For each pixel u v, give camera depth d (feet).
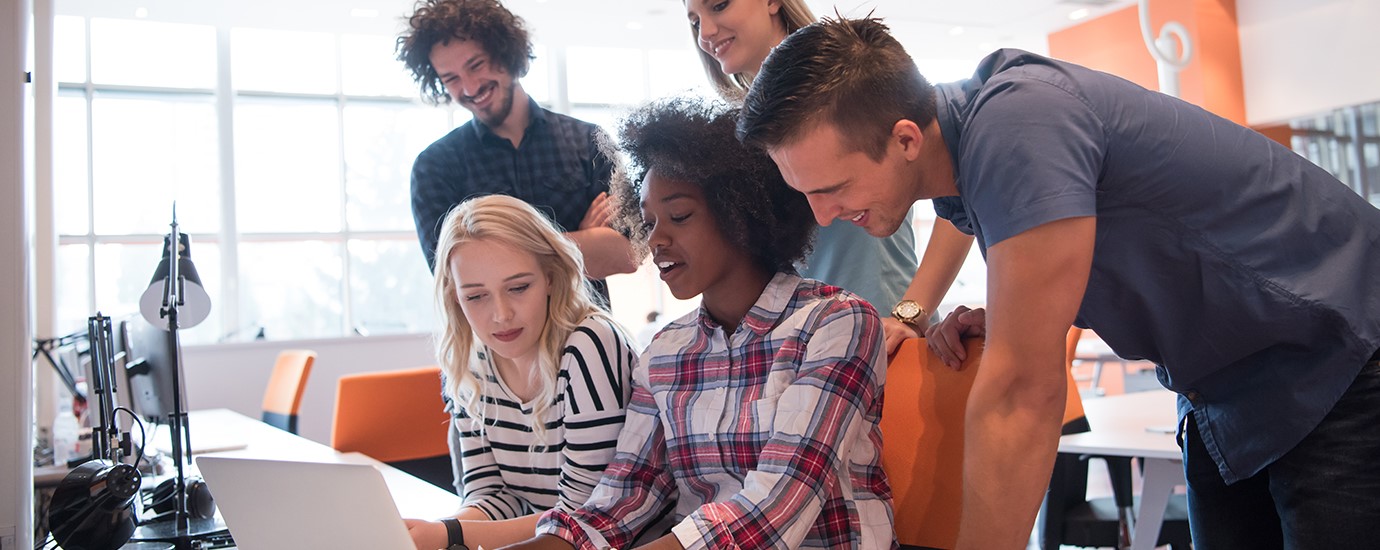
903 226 6.73
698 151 4.50
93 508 5.38
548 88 32.99
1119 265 4.23
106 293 27.73
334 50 30.17
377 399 11.35
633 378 5.10
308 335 29.60
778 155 3.93
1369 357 4.10
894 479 4.75
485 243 5.42
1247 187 4.06
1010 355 3.72
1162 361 4.65
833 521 4.35
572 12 28.99
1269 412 4.38
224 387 23.57
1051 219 3.60
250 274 29.09
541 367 5.50
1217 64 29.89
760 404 4.45
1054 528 9.92
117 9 26.50
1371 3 27.02
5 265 4.82
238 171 29.12
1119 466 9.70
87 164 27.73
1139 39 31.01
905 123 3.82
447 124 31.19
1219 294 4.20
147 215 28.19
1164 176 3.98
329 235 29.89
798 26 7.06
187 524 6.26
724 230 4.61
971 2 29.94
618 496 4.84
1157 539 8.86
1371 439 4.12
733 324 4.81
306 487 3.74
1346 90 27.78
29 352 4.92
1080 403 9.46
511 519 5.32
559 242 5.57
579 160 8.39
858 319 4.45
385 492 3.53
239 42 29.32
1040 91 3.80
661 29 30.86
